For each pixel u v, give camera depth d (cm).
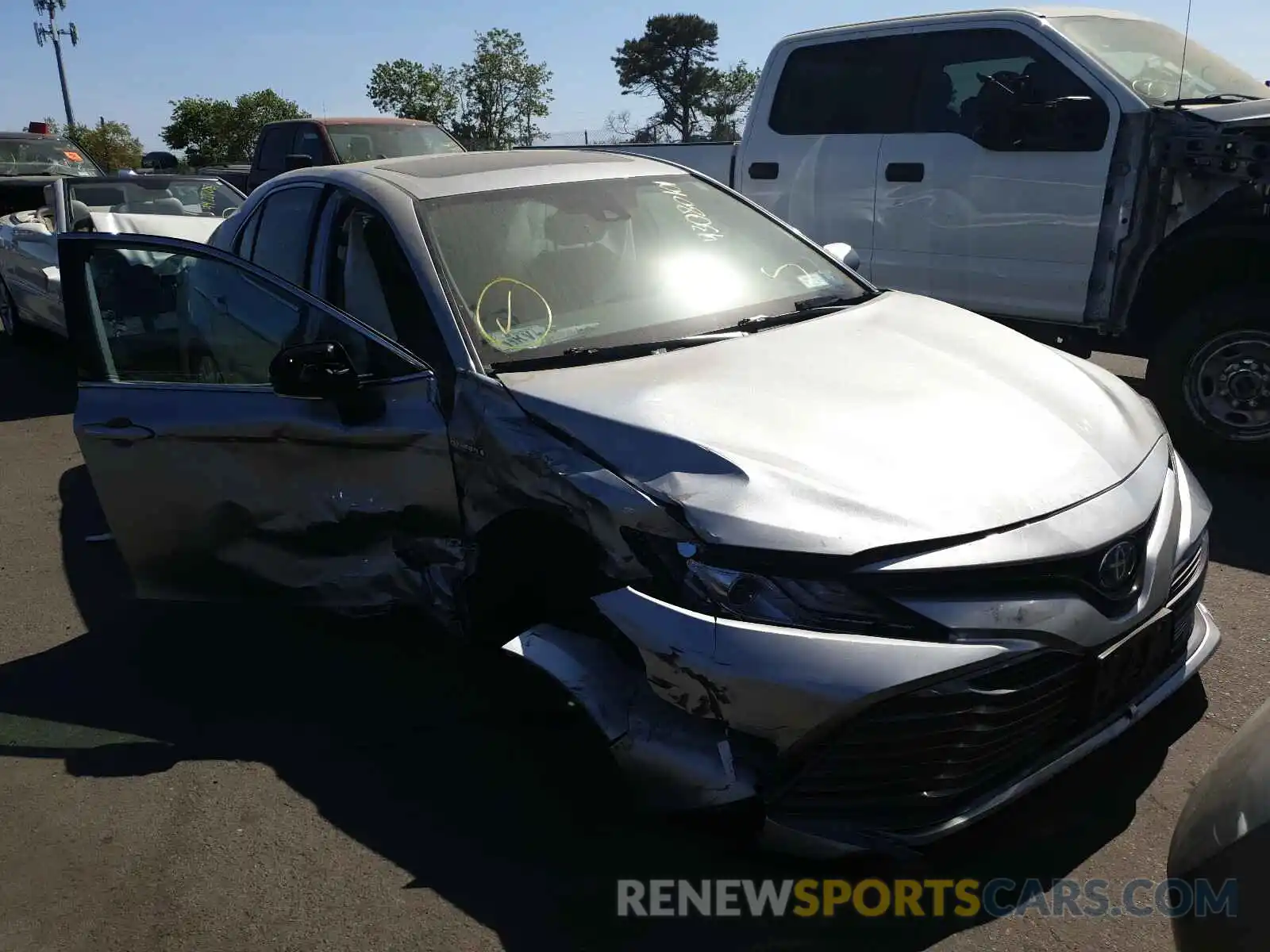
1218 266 505
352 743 337
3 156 1261
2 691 388
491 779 313
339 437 334
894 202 618
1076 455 273
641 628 250
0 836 305
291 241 404
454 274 341
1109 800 281
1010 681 238
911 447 267
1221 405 506
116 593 468
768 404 286
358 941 255
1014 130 553
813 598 238
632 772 253
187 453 365
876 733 234
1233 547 431
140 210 927
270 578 371
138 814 310
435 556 330
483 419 303
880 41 626
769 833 242
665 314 353
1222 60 602
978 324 364
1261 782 172
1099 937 239
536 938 252
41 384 883
